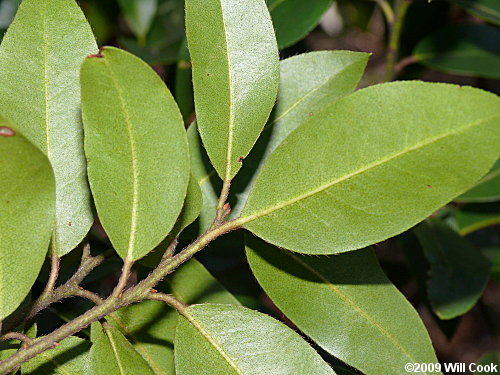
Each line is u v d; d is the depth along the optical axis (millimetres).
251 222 161
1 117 128
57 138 175
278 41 269
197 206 170
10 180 138
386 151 155
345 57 208
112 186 156
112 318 191
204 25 170
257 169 204
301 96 206
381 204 154
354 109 156
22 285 148
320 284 188
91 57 144
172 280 204
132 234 156
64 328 153
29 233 145
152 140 154
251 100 172
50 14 174
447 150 150
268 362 161
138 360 160
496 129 146
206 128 169
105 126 153
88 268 177
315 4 270
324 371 160
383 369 184
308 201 159
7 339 161
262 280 185
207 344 161
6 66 173
